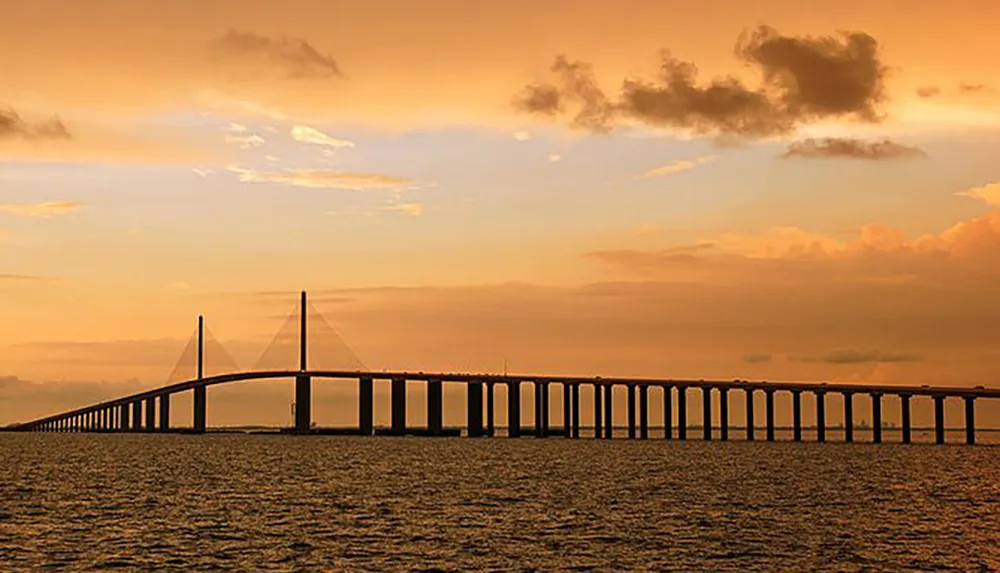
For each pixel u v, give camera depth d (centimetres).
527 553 9331
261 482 16950
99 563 8800
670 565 8825
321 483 16738
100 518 11744
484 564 8806
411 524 11188
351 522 11356
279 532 10556
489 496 14412
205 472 19488
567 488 15812
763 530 10919
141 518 11731
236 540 10025
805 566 8862
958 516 12462
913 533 10869
